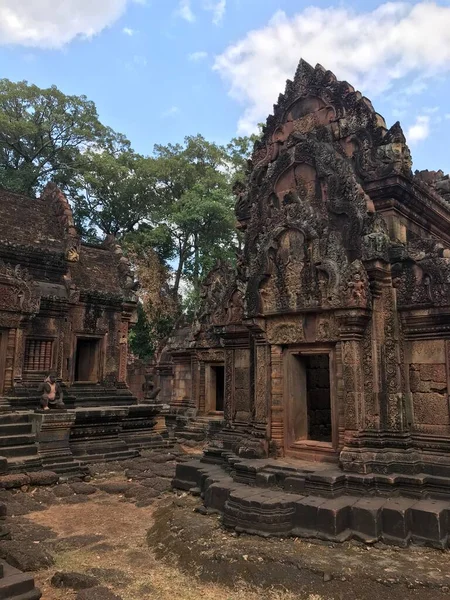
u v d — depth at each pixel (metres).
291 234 10.36
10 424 13.43
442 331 9.06
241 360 12.40
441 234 11.97
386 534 7.34
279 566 6.39
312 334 9.90
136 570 6.90
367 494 8.21
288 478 8.70
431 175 14.56
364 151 10.29
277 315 10.38
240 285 12.47
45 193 22.39
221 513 8.71
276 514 7.55
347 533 7.39
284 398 10.34
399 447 8.82
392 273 9.55
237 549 6.86
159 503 10.56
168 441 18.17
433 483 8.23
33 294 16.69
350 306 9.05
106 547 7.89
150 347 39.91
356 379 9.01
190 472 11.12
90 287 21.27
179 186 42.69
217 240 40.38
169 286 42.44
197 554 6.91
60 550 7.76
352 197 9.84
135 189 41.03
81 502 10.81
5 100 36.94
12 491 11.29
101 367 20.86
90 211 41.91
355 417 8.91
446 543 7.14
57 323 19.12
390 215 9.97
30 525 9.02
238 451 10.57
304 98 11.66
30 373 18.12
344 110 10.85
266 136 12.41
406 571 6.19
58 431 13.77
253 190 12.36
